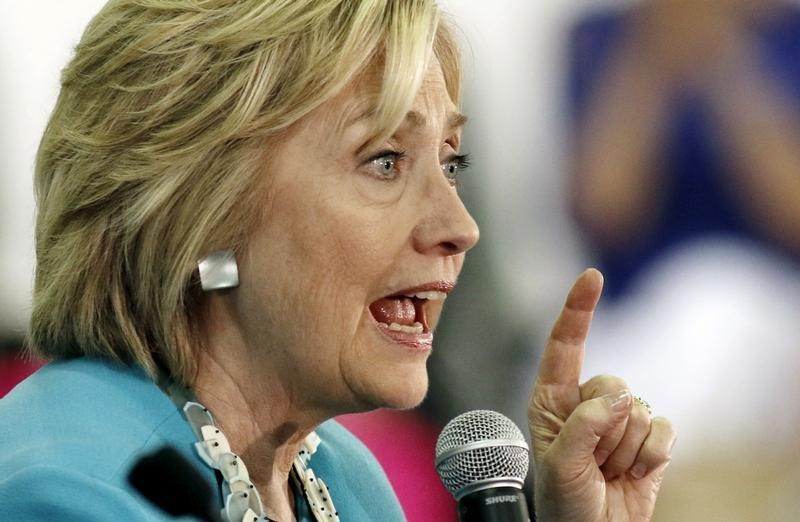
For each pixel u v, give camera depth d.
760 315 12.85
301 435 6.28
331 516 6.65
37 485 4.90
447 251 6.02
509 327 12.04
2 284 10.05
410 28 5.80
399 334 6.04
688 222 12.81
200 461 5.57
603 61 12.62
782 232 12.87
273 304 5.81
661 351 12.72
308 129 5.76
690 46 12.80
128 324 5.80
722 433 12.62
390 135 5.78
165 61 5.69
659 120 12.76
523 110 12.43
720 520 12.44
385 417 11.59
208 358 5.95
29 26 10.29
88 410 5.45
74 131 5.86
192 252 5.70
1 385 9.85
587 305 6.73
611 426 6.49
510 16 12.45
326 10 5.69
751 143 12.88
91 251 5.80
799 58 12.95
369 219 5.80
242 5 5.68
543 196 12.44
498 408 11.88
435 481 11.39
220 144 5.64
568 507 6.60
